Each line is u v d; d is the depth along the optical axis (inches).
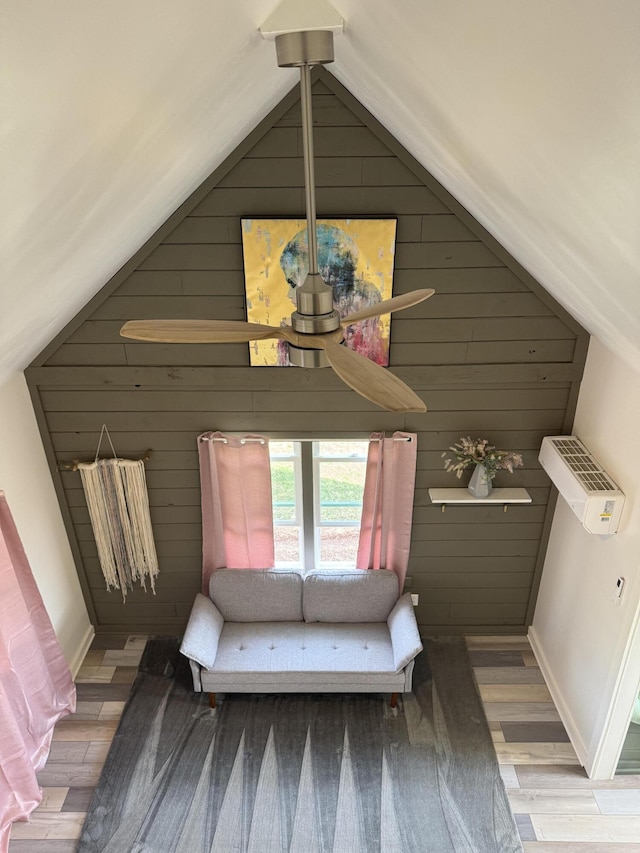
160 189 100.9
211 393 152.6
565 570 158.7
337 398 152.8
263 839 133.7
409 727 156.8
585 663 146.7
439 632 183.2
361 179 129.4
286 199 131.2
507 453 153.6
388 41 65.8
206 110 82.0
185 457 160.6
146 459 158.9
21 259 75.5
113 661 175.9
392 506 163.5
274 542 176.2
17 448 144.5
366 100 116.6
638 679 130.2
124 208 92.8
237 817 137.9
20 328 108.6
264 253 135.0
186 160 98.0
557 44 39.9
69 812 139.7
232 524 166.9
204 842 133.3
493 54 48.4
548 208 74.1
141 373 148.9
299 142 126.1
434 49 56.9
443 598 180.9
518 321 143.3
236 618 171.2
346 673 155.3
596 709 141.1
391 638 162.9
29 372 147.9
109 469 158.4
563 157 55.9
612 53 36.1
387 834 134.3
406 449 155.9
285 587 168.7
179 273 138.6
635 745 145.3
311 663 157.1
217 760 149.4
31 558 150.0
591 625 143.6
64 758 151.0
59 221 73.4
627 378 126.3
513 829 135.3
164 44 52.7
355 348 146.3
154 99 62.8
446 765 148.0
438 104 72.4
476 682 169.0
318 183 129.9
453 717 159.5
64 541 168.2
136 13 44.1
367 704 162.4
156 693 166.1
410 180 129.3
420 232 134.3
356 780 144.9
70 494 164.2
